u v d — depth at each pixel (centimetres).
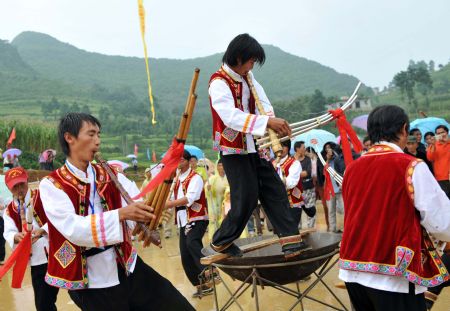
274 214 384
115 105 10288
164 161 308
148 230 317
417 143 801
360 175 305
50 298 472
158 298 335
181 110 9375
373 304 300
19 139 2708
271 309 538
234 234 381
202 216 596
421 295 297
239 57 356
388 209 288
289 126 351
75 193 313
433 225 283
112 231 295
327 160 910
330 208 893
